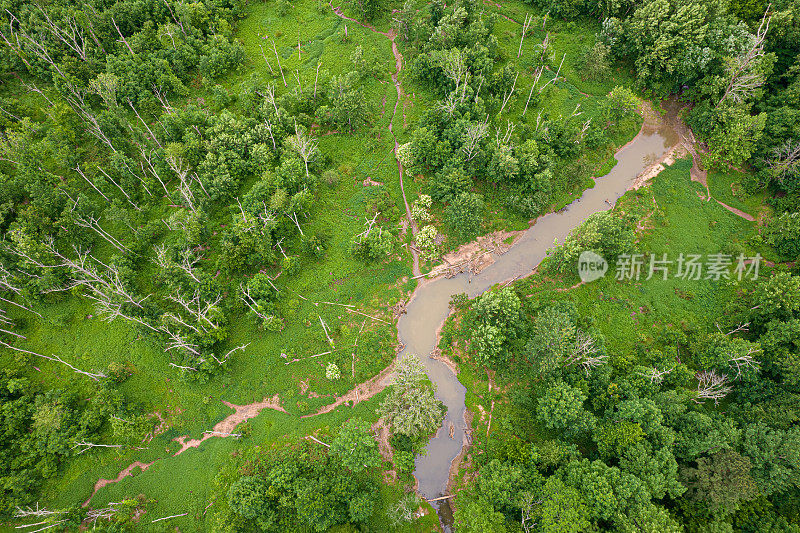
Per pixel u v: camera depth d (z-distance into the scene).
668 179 62.16
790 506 40.19
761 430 41.53
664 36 61.25
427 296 56.09
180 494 45.16
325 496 42.16
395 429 45.66
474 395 50.22
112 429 47.78
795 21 60.78
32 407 46.94
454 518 42.81
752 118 56.84
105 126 60.00
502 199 60.81
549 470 44.09
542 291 55.09
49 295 52.66
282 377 50.47
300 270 56.12
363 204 60.50
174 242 57.16
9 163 58.50
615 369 48.97
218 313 49.81
